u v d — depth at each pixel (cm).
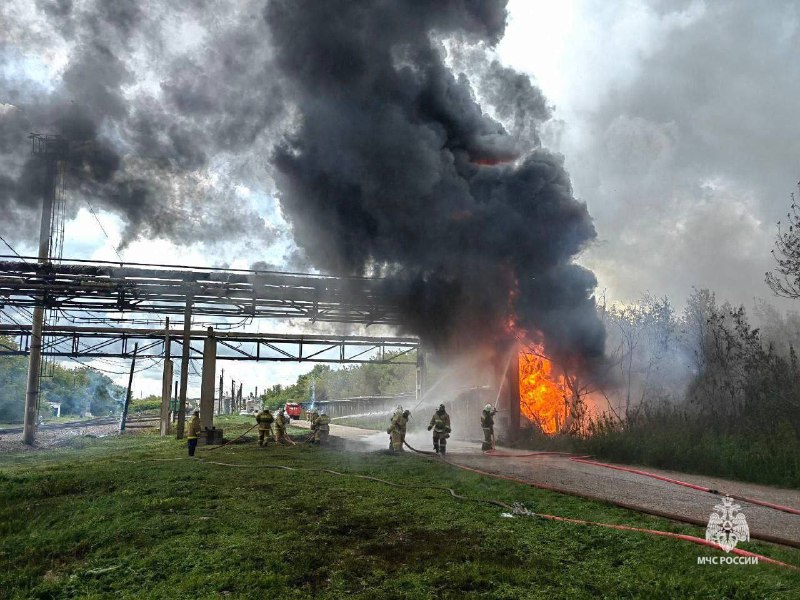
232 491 1129
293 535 786
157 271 2403
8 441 2898
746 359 1755
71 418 7538
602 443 1697
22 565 764
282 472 1380
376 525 840
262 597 584
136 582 667
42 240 2964
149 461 1702
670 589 561
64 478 1345
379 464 1499
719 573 592
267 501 1026
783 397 1562
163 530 847
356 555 707
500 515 891
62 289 2367
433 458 1655
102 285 2372
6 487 1266
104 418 7262
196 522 877
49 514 1020
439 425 1772
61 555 792
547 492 1069
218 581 629
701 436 1573
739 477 1280
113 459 1850
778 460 1259
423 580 618
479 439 2661
